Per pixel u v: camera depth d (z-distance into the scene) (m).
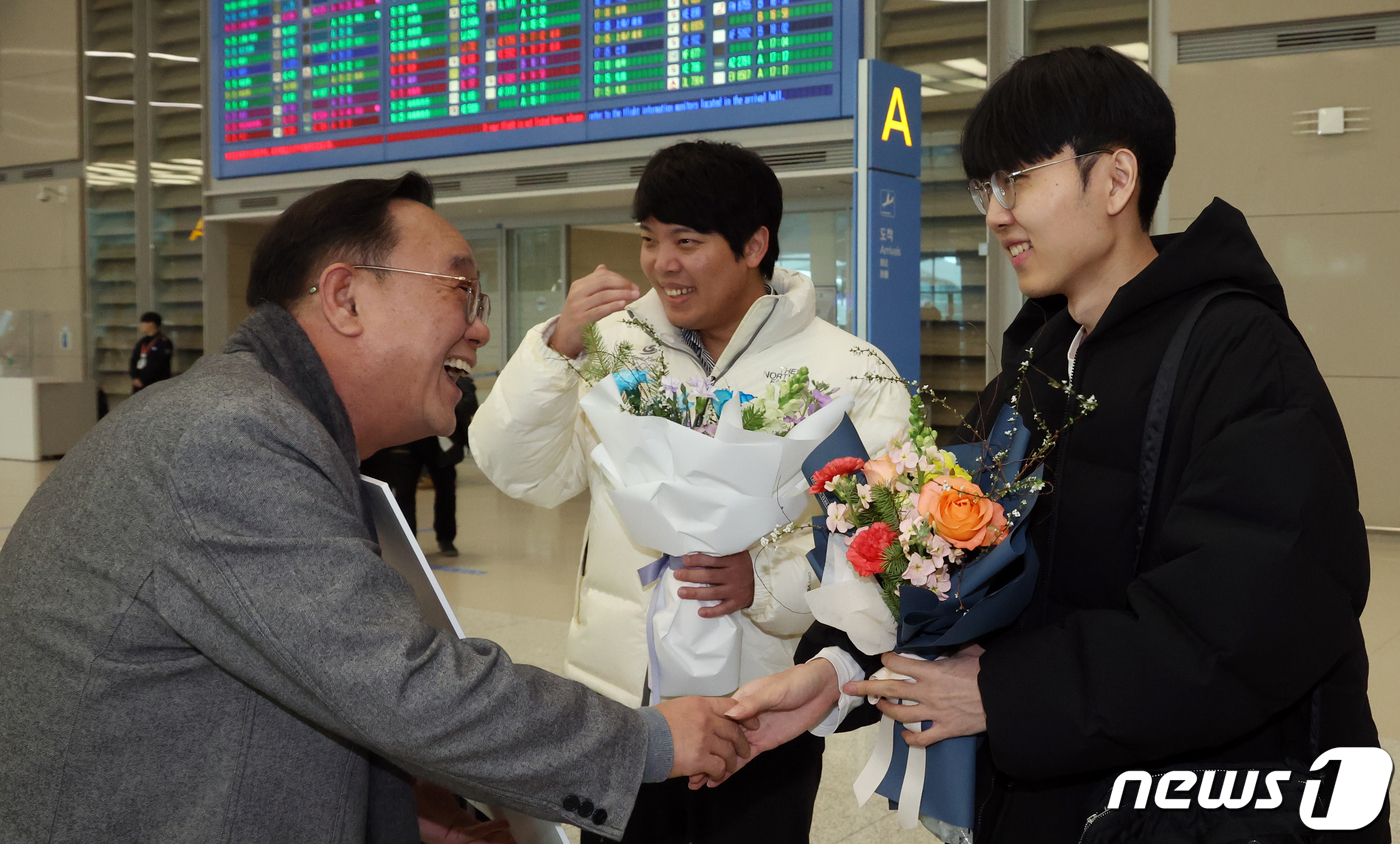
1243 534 1.06
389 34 10.19
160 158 12.42
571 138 9.24
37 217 13.22
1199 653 1.06
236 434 1.03
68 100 12.89
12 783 1.03
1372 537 7.00
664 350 1.90
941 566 1.20
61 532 1.06
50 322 13.07
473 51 9.70
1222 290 1.21
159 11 12.28
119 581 1.02
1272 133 7.23
